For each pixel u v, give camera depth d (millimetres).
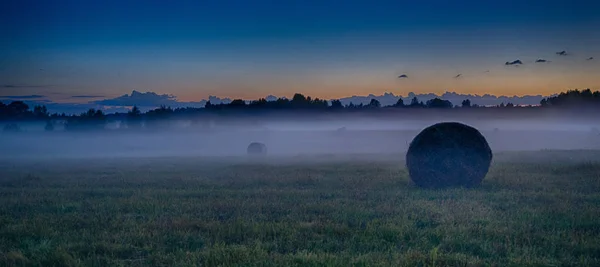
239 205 13594
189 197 15602
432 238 9945
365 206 13453
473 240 9578
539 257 8547
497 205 13484
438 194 15945
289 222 11375
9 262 8539
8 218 12352
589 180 18438
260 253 8719
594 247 9039
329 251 9195
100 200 15172
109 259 8664
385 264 8156
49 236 10383
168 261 8609
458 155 18344
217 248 8984
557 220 11312
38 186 19594
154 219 12008
